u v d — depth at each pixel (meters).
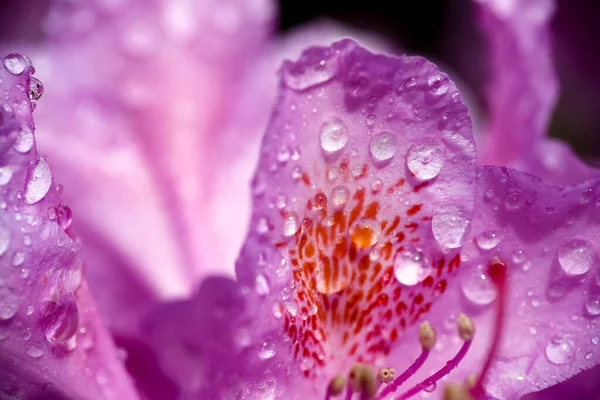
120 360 0.18
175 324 0.19
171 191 0.22
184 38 0.22
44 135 0.21
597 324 0.17
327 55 0.17
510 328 0.18
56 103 0.22
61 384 0.17
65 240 0.17
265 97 0.23
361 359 0.18
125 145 0.22
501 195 0.17
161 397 0.20
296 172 0.17
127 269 0.22
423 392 0.18
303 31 0.25
